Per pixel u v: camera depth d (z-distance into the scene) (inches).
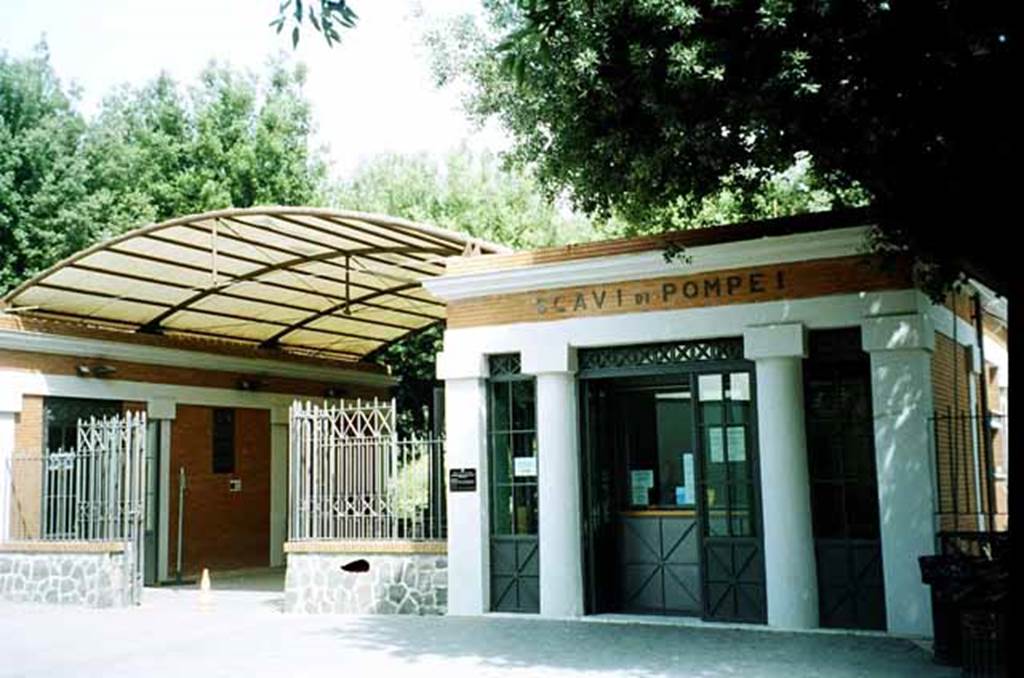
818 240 449.1
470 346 532.4
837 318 448.8
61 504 629.6
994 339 669.9
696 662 383.6
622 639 439.5
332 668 390.6
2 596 627.8
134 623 525.0
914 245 378.9
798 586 448.5
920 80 324.8
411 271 725.9
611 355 512.1
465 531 525.3
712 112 356.8
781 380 458.3
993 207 334.3
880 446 435.2
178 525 757.9
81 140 1246.9
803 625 446.9
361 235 623.5
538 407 515.5
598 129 389.1
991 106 321.4
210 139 1310.3
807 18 323.9
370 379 952.3
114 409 716.0
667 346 499.5
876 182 359.3
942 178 341.4
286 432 864.3
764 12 318.0
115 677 384.2
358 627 491.8
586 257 500.7
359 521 553.3
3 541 630.5
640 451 527.8
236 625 512.4
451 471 530.9
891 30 316.8
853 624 445.4
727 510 479.8
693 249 475.2
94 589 597.0
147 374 736.3
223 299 767.1
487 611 521.7
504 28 456.8
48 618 546.6
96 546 601.0
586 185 409.1
